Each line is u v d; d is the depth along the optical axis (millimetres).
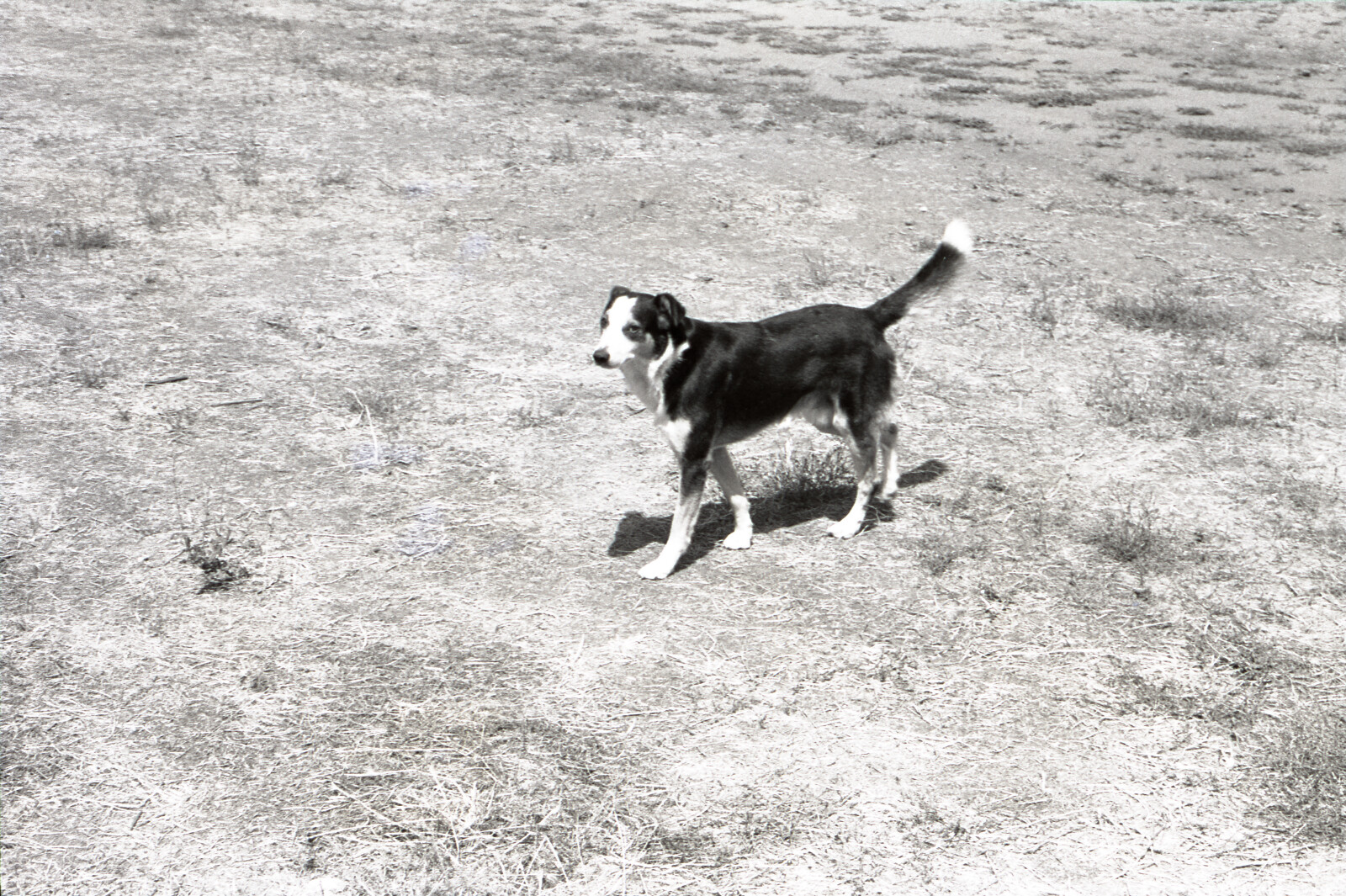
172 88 16219
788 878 4191
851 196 12500
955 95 17234
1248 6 25906
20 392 7992
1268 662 5309
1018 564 6129
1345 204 12555
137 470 7051
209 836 4379
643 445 7484
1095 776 4664
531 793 4578
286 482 6953
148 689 5176
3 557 6137
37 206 11703
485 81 17188
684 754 4789
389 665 5340
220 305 9586
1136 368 8594
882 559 6191
